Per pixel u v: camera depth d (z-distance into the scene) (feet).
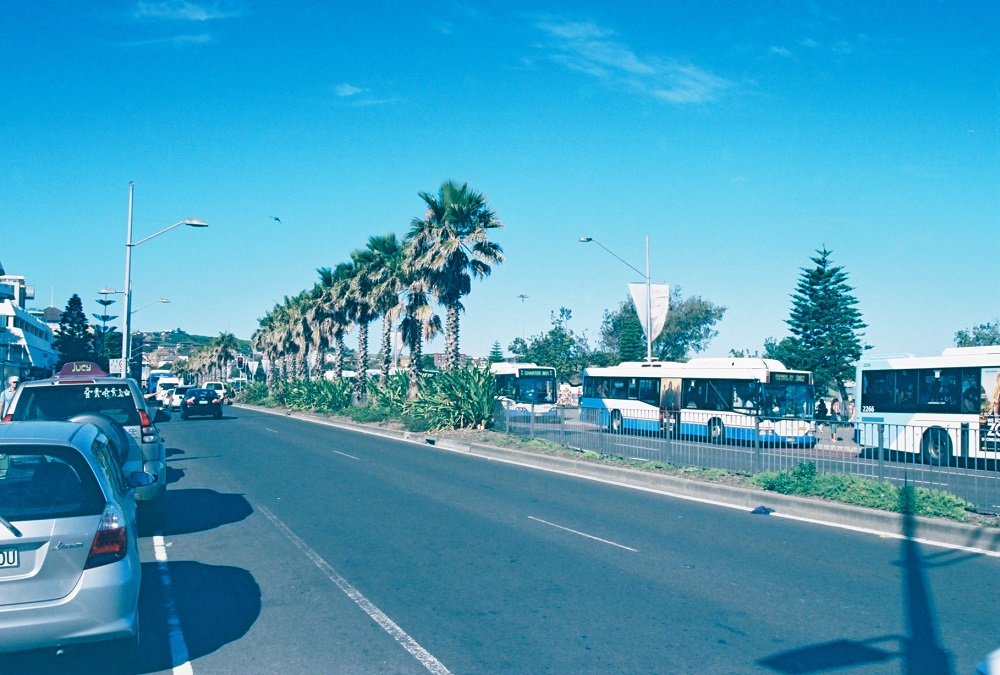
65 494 18.24
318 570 28.96
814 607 24.49
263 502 44.11
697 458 54.08
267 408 184.96
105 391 40.16
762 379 92.63
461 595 25.71
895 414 76.64
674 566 29.60
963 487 39.60
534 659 20.02
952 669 19.35
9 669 19.21
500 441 76.18
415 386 111.14
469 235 101.50
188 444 81.92
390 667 19.48
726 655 20.31
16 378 94.84
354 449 76.74
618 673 19.11
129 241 108.37
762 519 39.37
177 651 20.59
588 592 26.09
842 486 41.19
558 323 272.72
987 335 215.92
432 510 41.55
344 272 152.05
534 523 37.99
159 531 36.11
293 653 20.44
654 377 104.99
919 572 28.84
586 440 65.92
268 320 236.02
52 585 17.46
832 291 167.84
